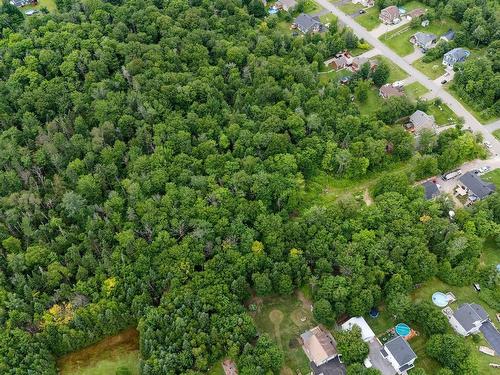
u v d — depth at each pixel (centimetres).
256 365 11744
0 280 13000
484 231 14475
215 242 13888
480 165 17338
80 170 15600
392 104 18325
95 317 12469
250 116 17688
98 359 12612
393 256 13525
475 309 12975
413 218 14488
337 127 17300
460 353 11819
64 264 13600
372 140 16825
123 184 15138
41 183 15788
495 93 19262
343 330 12594
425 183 16375
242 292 13112
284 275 13238
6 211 14350
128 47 19338
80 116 16988
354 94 19725
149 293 13025
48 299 12825
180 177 15275
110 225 14175
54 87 17875
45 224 14412
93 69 18700
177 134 16400
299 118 17112
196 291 12794
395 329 13000
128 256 13500
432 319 12519
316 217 14300
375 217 14462
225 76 19512
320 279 13338
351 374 11762
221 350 12269
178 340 12012
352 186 16575
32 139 16825
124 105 17438
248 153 16225
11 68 19188
